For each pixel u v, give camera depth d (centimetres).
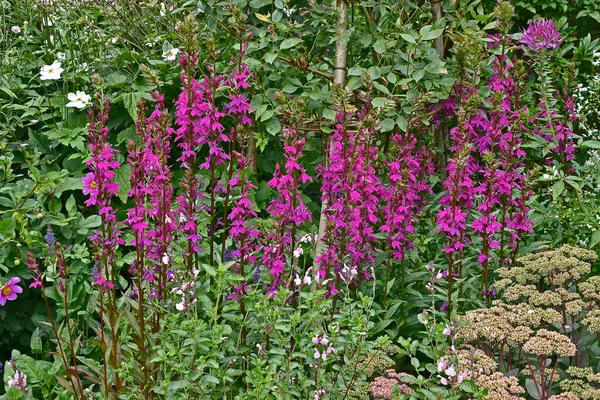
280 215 309
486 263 350
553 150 438
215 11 428
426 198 416
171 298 302
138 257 284
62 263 271
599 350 331
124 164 448
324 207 371
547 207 438
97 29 506
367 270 354
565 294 318
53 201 407
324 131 412
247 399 275
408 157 356
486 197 343
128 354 293
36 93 477
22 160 445
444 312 346
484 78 463
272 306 285
